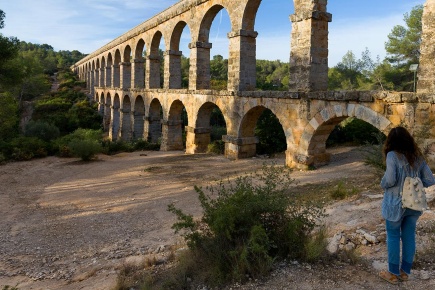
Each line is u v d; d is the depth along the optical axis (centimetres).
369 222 725
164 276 605
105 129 5269
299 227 588
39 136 3991
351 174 1391
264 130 2478
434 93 1068
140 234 1002
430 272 488
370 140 2291
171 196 1409
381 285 470
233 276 527
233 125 2077
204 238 600
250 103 1908
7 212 1339
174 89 2792
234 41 2014
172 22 2853
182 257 621
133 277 628
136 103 3716
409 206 444
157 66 3428
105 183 1778
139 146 3212
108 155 2900
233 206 578
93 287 630
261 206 581
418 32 3581
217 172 1811
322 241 582
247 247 536
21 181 1908
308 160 1585
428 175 458
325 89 1603
